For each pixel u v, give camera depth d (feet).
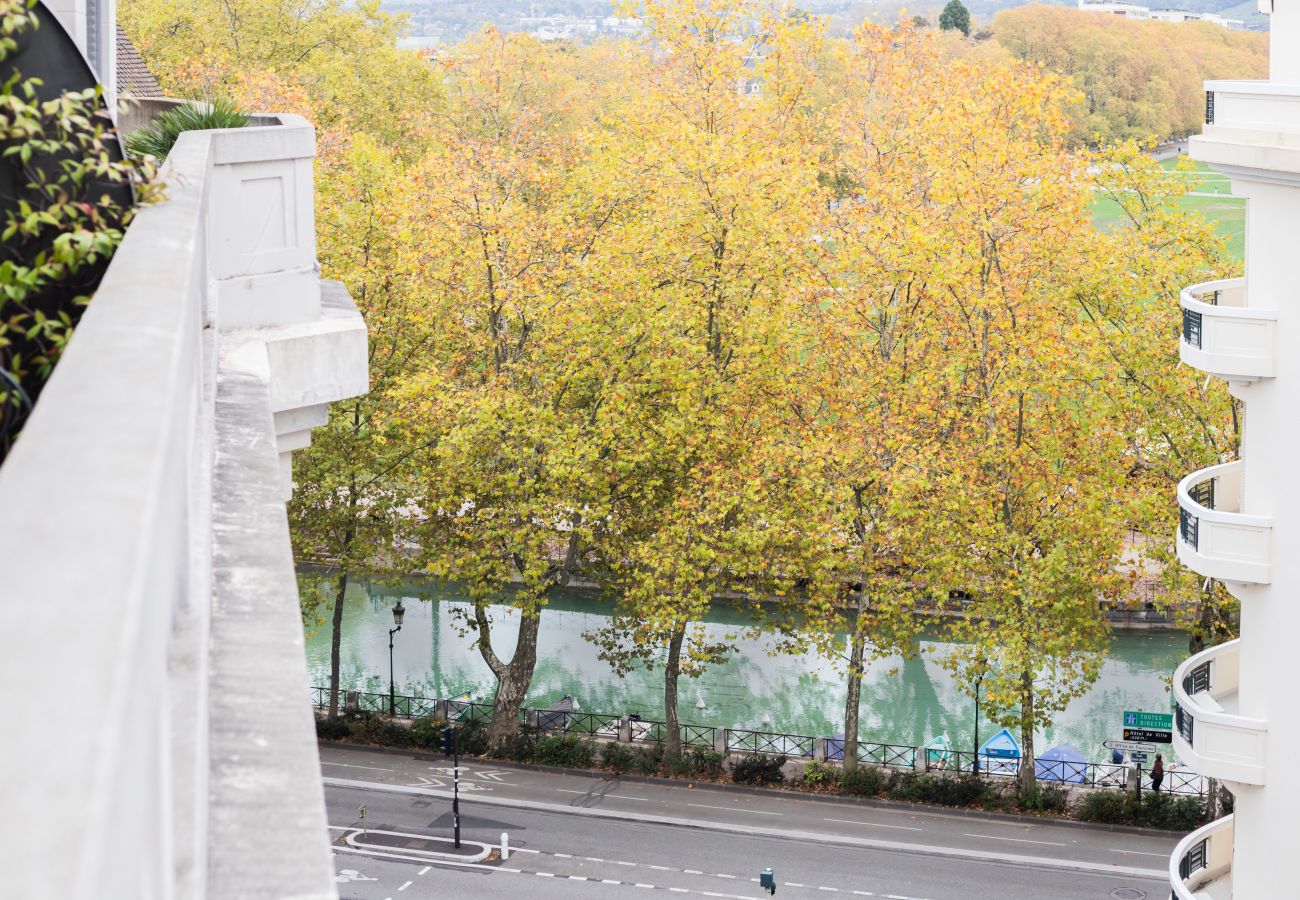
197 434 18.98
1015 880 136.46
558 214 159.02
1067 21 427.33
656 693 193.06
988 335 150.51
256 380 31.37
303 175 41.70
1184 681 82.12
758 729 181.16
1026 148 150.00
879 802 154.61
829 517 148.36
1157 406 147.84
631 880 136.46
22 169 26.00
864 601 153.07
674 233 155.84
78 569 5.92
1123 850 143.02
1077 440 151.53
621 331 156.46
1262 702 74.84
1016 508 153.38
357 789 158.61
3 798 4.69
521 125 175.73
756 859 141.28
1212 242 151.12
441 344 167.73
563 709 178.60
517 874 137.49
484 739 168.55
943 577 147.02
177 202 23.04
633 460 149.48
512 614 225.35
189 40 260.83
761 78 189.37
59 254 23.50
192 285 15.71
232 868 10.75
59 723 4.98
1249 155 70.18
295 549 173.27
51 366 23.30
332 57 282.56
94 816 4.66
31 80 24.94
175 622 12.35
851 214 165.37
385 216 165.17
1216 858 86.89
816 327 158.92
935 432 153.48
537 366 158.40
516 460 155.33
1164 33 435.53
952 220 151.12
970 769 167.32
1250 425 74.95
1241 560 74.08
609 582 165.58
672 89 179.73
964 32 548.31
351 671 201.16
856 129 201.87
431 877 136.67
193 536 15.08
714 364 155.94
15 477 6.98
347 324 41.91
